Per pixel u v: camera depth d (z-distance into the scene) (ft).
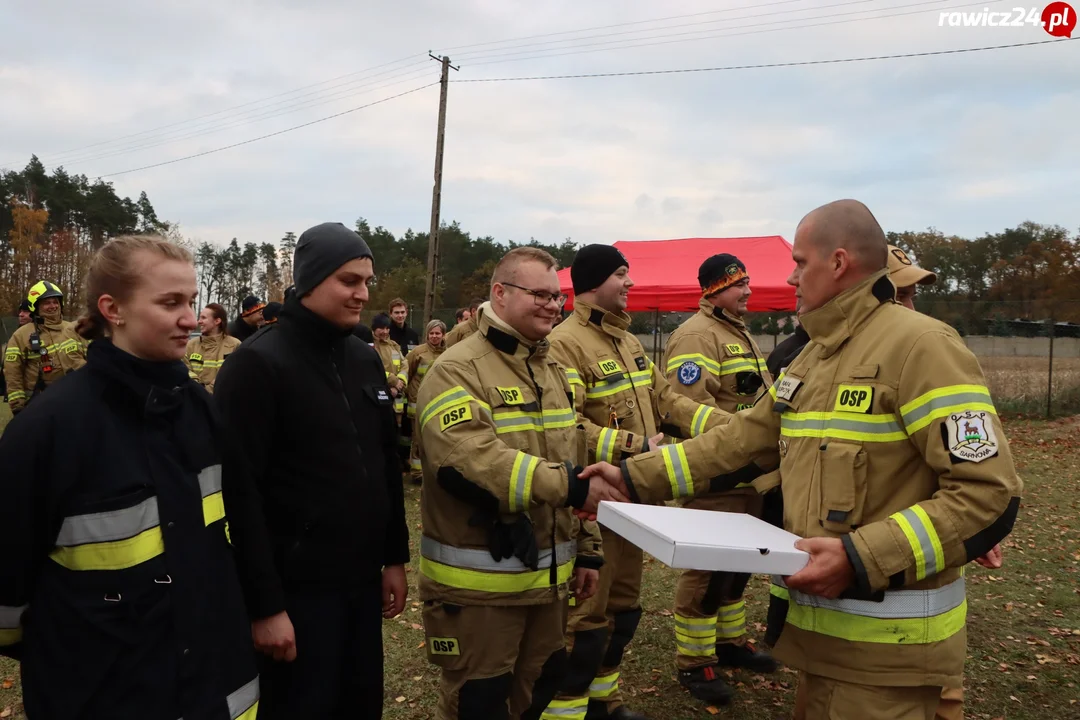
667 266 35.76
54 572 5.10
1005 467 5.55
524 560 7.64
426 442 7.77
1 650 5.24
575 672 9.76
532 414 8.13
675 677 12.93
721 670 13.32
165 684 5.21
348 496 7.33
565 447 8.35
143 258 5.45
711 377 12.42
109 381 5.35
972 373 5.82
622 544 10.46
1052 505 26.16
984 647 14.35
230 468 6.53
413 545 20.30
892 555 5.55
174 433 5.63
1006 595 17.16
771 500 10.59
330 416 7.34
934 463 5.70
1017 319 52.65
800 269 6.71
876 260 6.40
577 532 8.73
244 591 6.55
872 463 6.01
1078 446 39.47
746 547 5.59
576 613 9.98
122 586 5.12
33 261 132.57
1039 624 15.52
